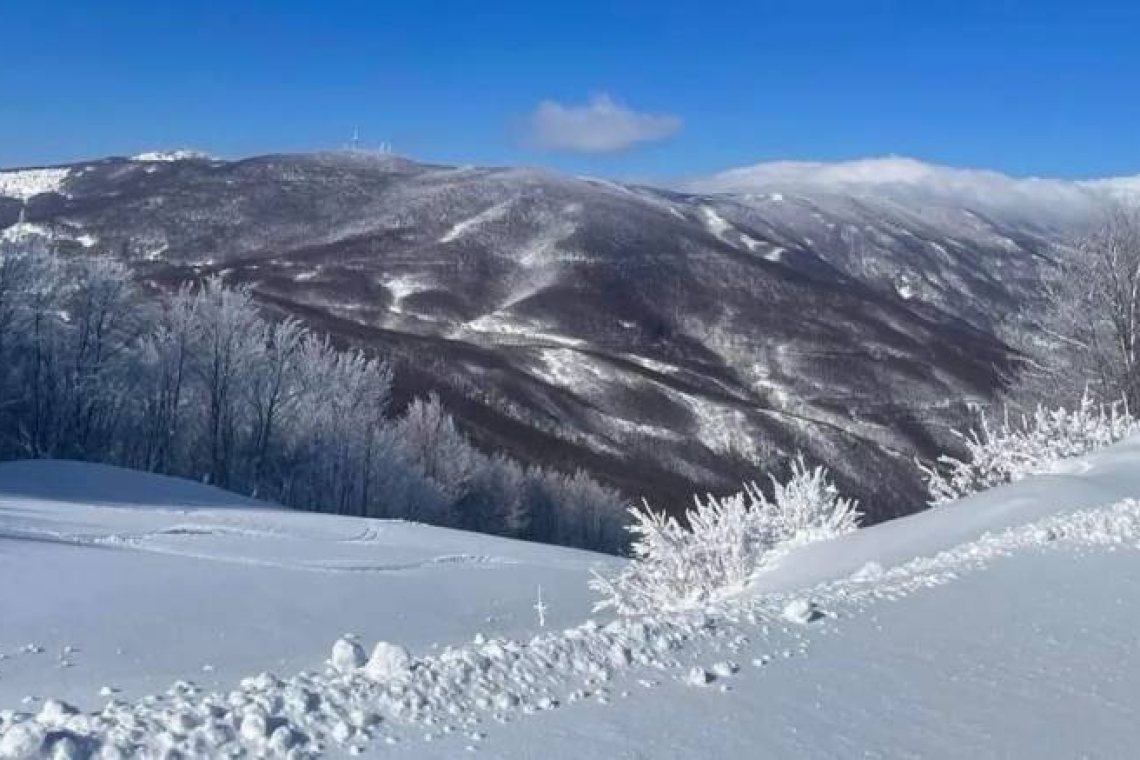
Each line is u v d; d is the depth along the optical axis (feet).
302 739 14.61
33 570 45.27
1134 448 50.75
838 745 15.92
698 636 21.79
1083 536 32.65
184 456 155.74
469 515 197.47
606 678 18.54
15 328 135.64
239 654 34.14
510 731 15.61
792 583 38.70
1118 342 91.09
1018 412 97.55
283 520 83.46
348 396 173.68
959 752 15.79
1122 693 18.53
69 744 13.28
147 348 150.10
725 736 15.98
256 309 166.09
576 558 83.15
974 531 38.60
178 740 13.96
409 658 18.04
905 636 22.47
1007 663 20.38
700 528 45.21
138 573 47.65
